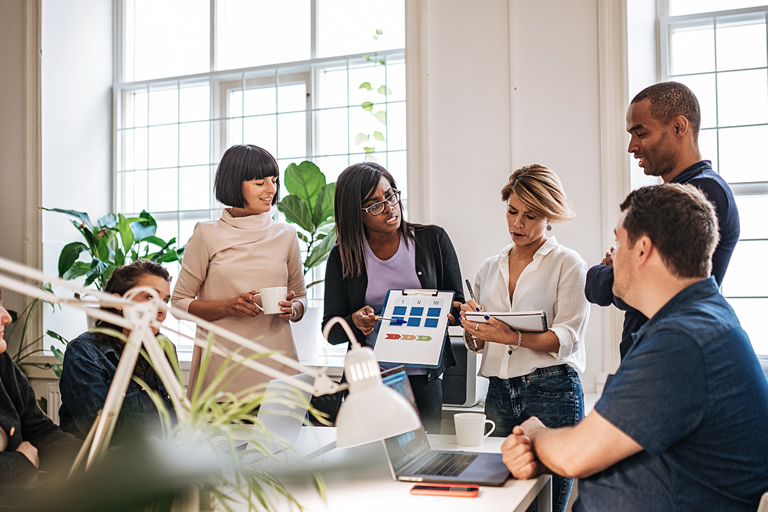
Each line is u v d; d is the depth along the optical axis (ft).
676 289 4.62
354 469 3.06
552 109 10.57
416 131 11.28
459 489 4.88
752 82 10.87
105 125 14.84
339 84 13.29
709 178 6.13
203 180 14.35
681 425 4.23
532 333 6.84
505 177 10.80
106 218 13.70
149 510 2.29
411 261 7.73
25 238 13.61
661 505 4.35
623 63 10.21
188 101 14.49
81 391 6.37
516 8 10.78
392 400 3.48
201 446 2.78
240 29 14.28
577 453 4.48
